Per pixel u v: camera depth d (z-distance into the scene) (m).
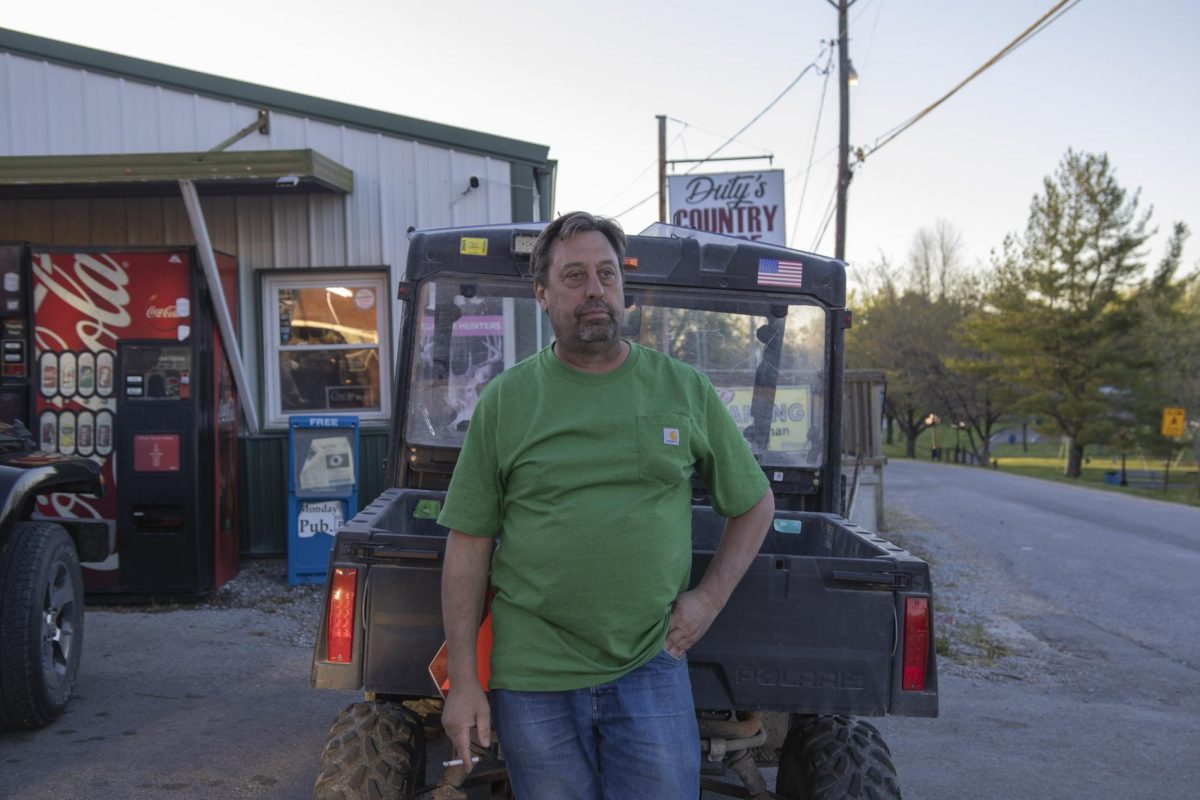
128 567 7.19
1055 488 29.14
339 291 8.71
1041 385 43.03
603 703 2.45
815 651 2.80
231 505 8.00
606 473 2.44
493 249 4.28
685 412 2.51
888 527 15.22
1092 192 40.72
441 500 3.97
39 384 7.26
